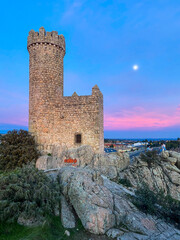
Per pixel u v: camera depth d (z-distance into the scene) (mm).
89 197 10477
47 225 8203
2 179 9898
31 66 26406
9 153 20047
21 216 8156
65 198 11375
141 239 9336
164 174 25469
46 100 25359
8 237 6980
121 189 15953
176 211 12977
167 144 103250
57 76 26453
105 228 9438
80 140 24703
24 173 11227
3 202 8156
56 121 25719
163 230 10969
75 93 26297
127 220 10680
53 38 26219
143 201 13289
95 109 24484
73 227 9227
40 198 9539
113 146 118875
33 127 25281
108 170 22781
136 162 27703
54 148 24500
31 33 26359
